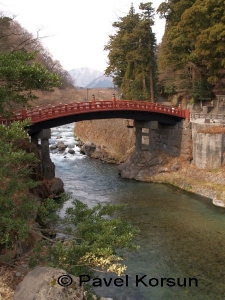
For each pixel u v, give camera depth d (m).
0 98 12.62
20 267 11.70
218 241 18.98
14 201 12.31
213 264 16.30
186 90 46.44
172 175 33.53
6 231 10.22
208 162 30.94
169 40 42.00
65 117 29.84
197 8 34.94
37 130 28.61
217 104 40.53
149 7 44.81
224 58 34.91
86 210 11.66
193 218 22.91
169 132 37.94
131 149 44.97
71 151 50.75
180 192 29.78
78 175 37.50
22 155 10.10
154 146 39.25
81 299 8.02
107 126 54.03
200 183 29.77
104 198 28.30
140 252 17.64
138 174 35.56
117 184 33.41
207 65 38.25
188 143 34.53
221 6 34.28
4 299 9.12
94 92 88.38
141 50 45.28
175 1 44.12
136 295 13.62
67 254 9.33
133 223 22.02
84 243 9.45
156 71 50.59
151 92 47.38
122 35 49.44
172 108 34.81
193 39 39.25
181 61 41.31
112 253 9.77
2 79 12.45
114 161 44.84
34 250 11.67
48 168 29.14
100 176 37.06
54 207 12.59
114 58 51.69
